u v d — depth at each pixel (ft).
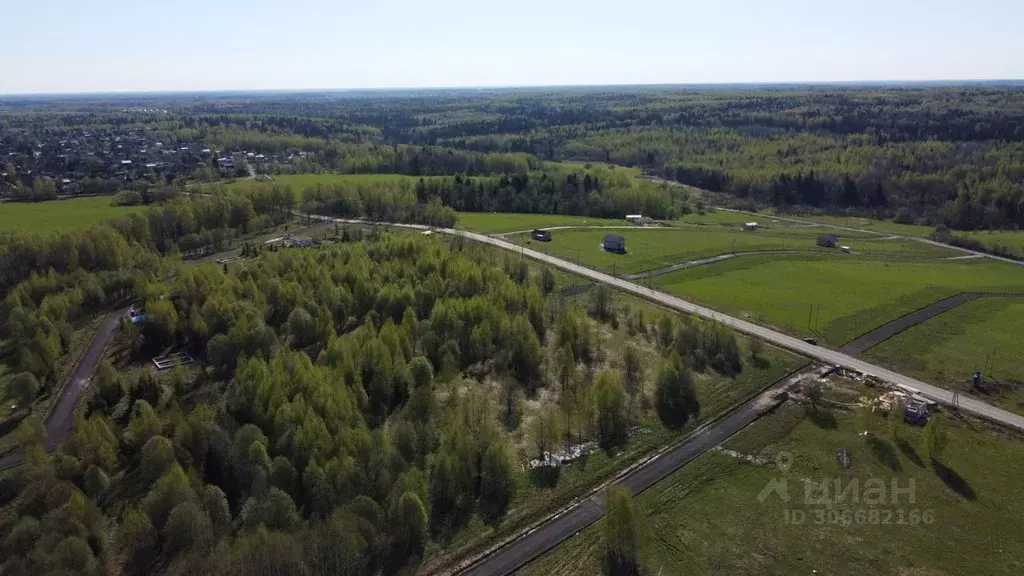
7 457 233.14
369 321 319.68
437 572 180.04
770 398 279.49
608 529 184.85
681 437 250.98
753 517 204.03
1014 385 288.71
